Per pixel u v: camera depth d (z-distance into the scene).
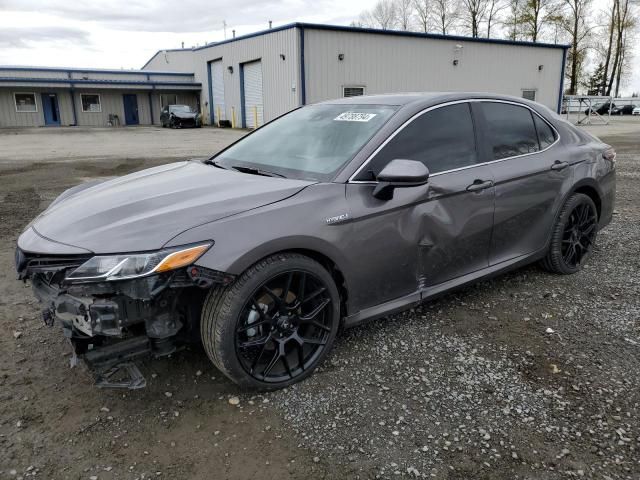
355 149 3.17
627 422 2.54
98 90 39.16
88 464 2.30
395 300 3.30
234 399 2.75
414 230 3.22
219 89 36.53
